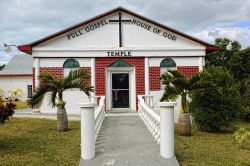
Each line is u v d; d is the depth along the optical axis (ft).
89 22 66.33
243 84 66.28
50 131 45.91
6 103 34.22
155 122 37.40
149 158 29.48
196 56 66.85
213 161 30.55
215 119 47.73
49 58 65.98
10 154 32.17
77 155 31.63
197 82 43.50
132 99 66.90
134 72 66.80
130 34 67.10
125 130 44.37
